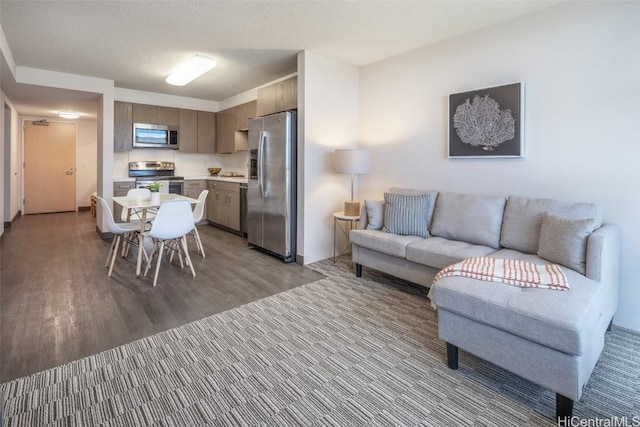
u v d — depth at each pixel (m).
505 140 2.91
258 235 4.38
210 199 6.26
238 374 1.86
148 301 2.80
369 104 4.11
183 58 3.90
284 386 1.76
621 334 2.33
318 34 3.21
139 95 5.58
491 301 1.70
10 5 2.65
